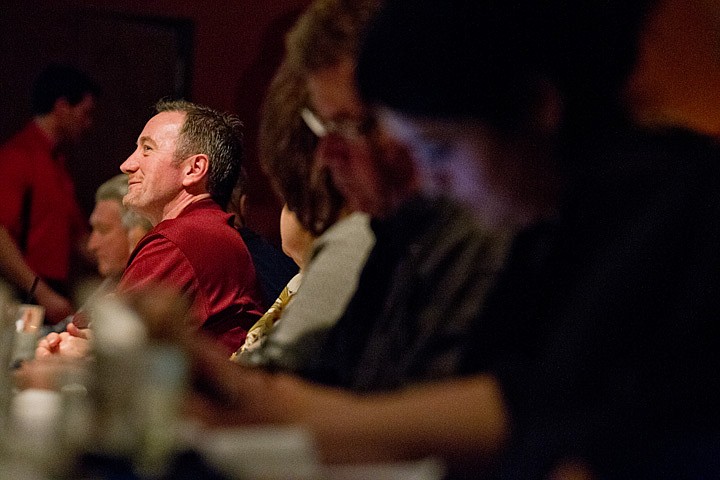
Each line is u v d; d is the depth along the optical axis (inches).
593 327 108.3
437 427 113.7
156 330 110.4
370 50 115.7
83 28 489.7
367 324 163.3
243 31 500.1
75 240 481.7
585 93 115.3
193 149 306.2
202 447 110.0
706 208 108.4
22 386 146.9
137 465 107.7
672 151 114.1
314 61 149.9
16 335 199.9
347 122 152.7
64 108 475.8
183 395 116.1
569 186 116.0
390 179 154.6
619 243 110.7
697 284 107.2
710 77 118.6
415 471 105.6
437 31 110.9
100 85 490.0
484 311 126.6
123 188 369.4
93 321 112.8
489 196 116.2
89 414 110.4
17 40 482.3
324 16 149.3
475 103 110.7
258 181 493.7
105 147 491.5
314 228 186.5
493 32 110.8
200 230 291.3
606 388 107.7
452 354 134.3
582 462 108.1
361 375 151.8
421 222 150.4
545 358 110.6
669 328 107.7
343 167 156.1
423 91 111.1
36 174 470.3
